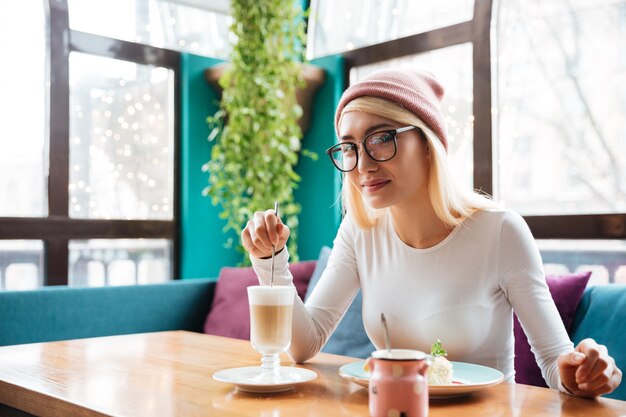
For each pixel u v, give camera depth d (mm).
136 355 1581
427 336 1480
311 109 3609
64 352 1633
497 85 2928
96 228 3182
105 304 2742
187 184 3480
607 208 2578
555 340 1347
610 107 2574
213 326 2928
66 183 3084
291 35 3430
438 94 1568
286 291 1246
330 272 1673
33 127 3008
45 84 3043
